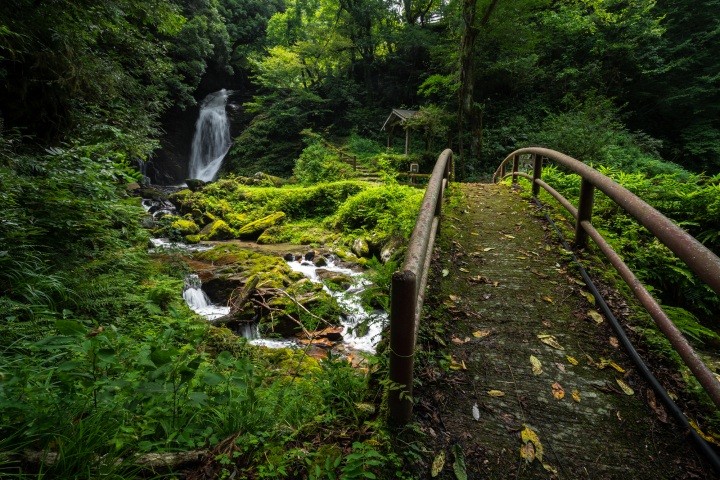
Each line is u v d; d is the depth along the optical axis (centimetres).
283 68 2589
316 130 2659
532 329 235
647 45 1694
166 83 1728
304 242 1045
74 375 138
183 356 161
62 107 645
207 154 2609
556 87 1733
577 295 267
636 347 215
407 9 2641
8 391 141
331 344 514
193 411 163
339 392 186
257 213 1263
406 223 664
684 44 1652
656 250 397
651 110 1719
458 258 326
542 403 184
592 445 163
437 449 158
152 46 789
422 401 180
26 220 356
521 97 1830
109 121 720
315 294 613
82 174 440
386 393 170
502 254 335
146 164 2134
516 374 202
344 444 155
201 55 2053
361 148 2295
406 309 147
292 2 3112
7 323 244
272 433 159
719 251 436
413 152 1938
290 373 322
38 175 441
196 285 661
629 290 265
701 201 449
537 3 1667
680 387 186
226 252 868
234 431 158
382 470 143
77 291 338
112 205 469
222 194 1391
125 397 154
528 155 1141
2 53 538
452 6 1809
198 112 2556
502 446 162
